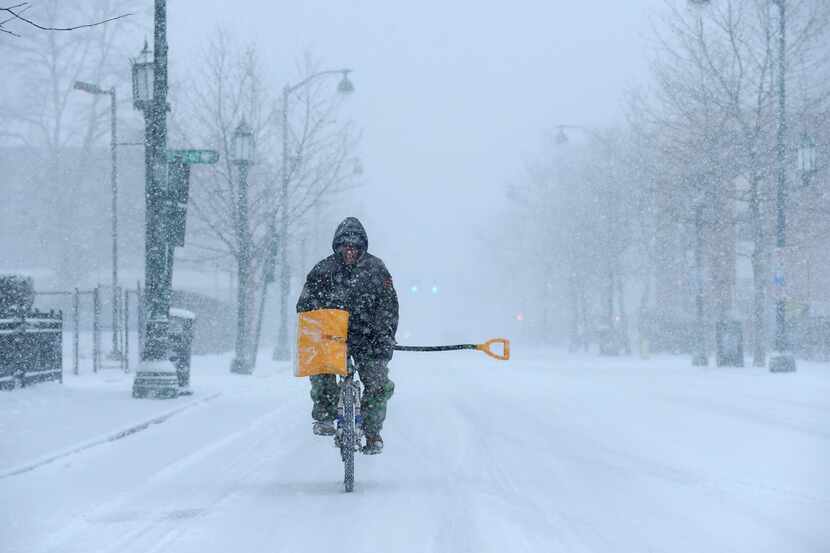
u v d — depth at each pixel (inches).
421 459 1090.1
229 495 860.0
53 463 1039.0
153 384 1797.5
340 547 652.7
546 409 1728.6
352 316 918.4
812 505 797.9
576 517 751.7
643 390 2237.9
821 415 1596.9
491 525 721.6
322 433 937.5
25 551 643.5
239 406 1768.0
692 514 762.8
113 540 676.7
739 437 1284.4
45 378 2006.6
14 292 1841.8
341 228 922.7
